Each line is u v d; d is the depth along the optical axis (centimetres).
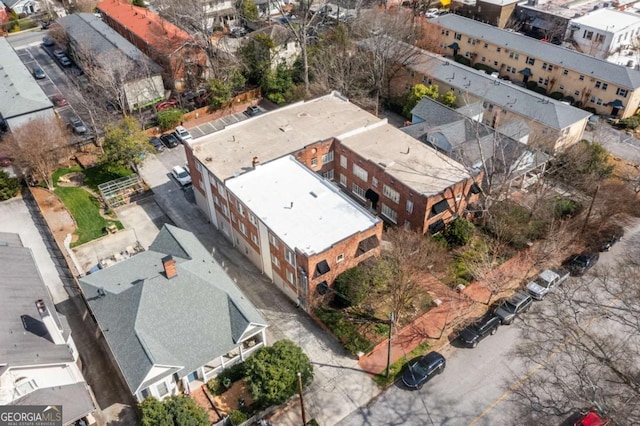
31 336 3294
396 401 3575
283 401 3381
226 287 3847
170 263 3625
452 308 4253
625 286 4119
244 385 3647
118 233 5147
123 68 6925
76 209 5494
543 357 3859
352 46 7506
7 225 5309
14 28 10238
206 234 5250
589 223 5062
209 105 7325
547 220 4994
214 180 4897
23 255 4084
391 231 4753
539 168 5750
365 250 4241
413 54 7175
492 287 4347
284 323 4181
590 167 5531
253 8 10019
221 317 3634
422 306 4266
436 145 5759
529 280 4503
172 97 7644
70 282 4584
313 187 4747
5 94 6688
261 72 7619
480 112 6344
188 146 5262
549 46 7588
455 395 3619
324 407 3534
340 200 4584
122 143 5522
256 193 4647
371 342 3953
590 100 7181
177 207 5606
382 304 4262
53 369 3219
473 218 5191
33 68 8600
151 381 3244
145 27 8425
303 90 7350
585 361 3353
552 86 7556
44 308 3222
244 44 7856
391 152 5275
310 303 4166
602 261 4775
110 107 7212
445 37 8856
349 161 5384
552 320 3766
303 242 4078
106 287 3784
